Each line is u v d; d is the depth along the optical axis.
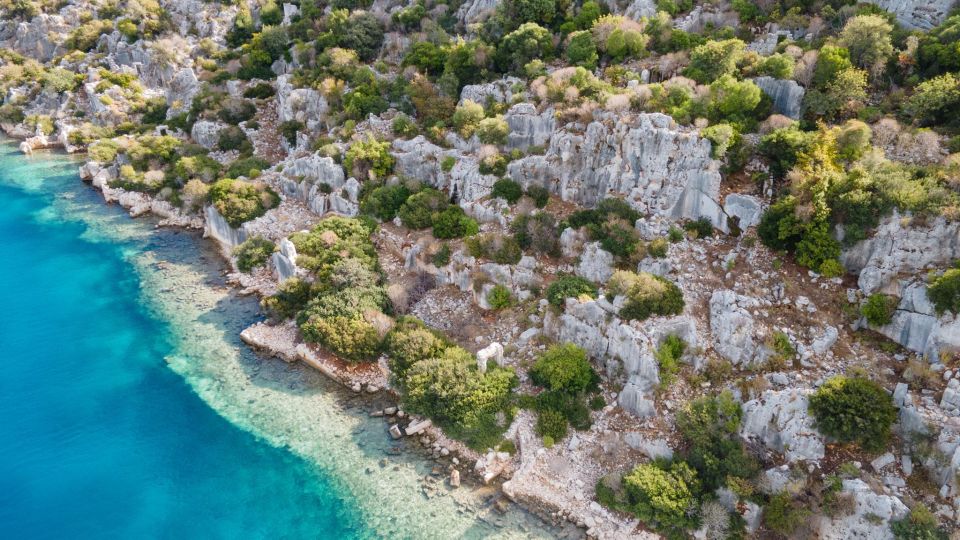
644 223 57.38
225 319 66.88
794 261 51.38
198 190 83.62
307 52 102.19
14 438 51.88
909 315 44.28
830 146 52.62
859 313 46.84
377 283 64.69
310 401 55.31
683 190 56.78
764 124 58.69
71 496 46.88
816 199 48.81
